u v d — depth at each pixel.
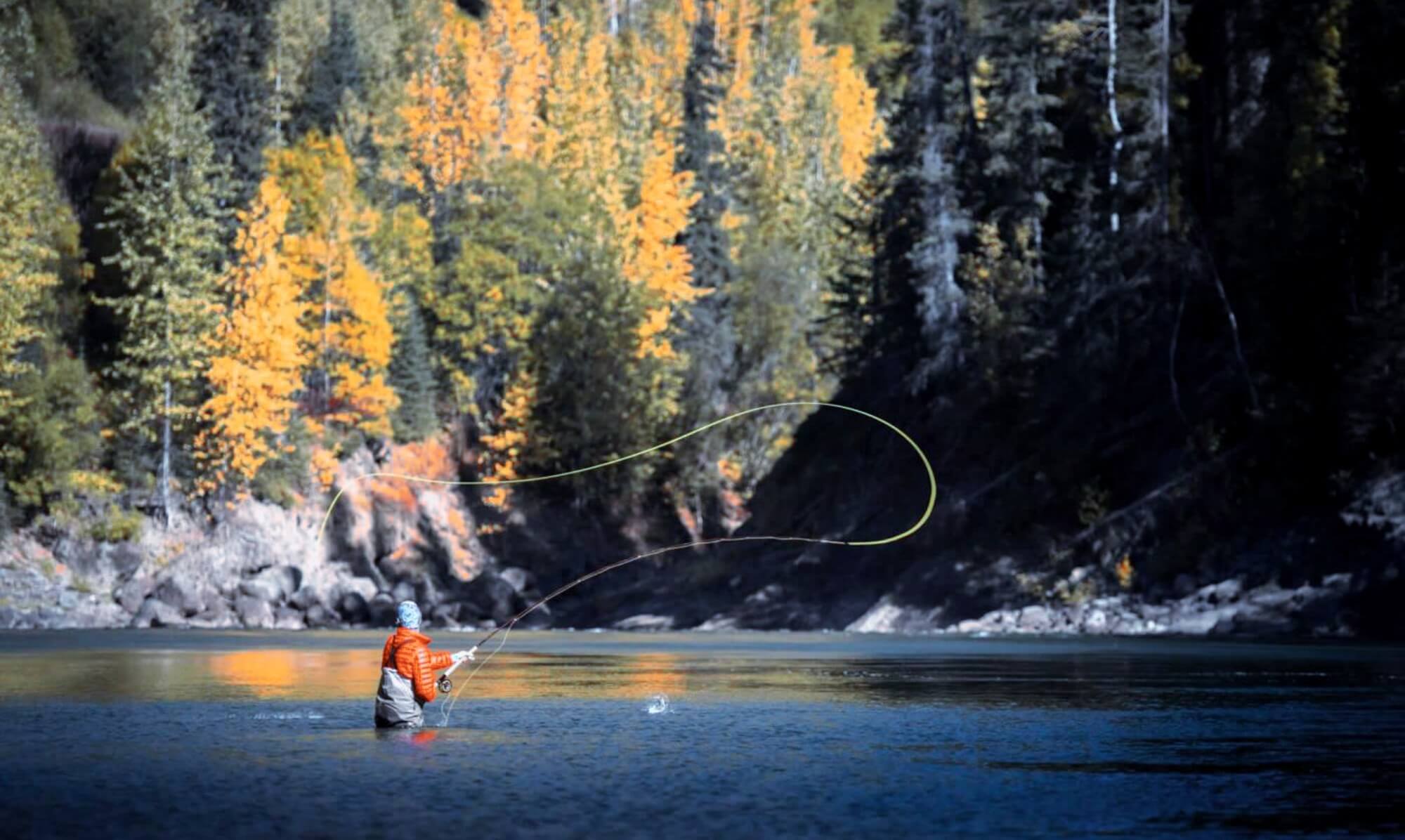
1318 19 51.38
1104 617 47.75
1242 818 9.96
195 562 71.31
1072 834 9.32
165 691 21.58
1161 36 58.06
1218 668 27.33
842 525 67.06
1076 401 57.28
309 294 84.19
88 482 70.62
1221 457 49.75
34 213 75.25
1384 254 48.59
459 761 12.98
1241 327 54.59
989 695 20.86
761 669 27.98
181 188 76.75
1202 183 60.16
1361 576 41.97
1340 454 46.06
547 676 25.89
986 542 56.66
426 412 90.31
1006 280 62.88
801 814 10.08
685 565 77.75
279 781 11.68
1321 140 49.91
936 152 67.38
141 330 73.69
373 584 76.38
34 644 42.41
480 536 86.38
